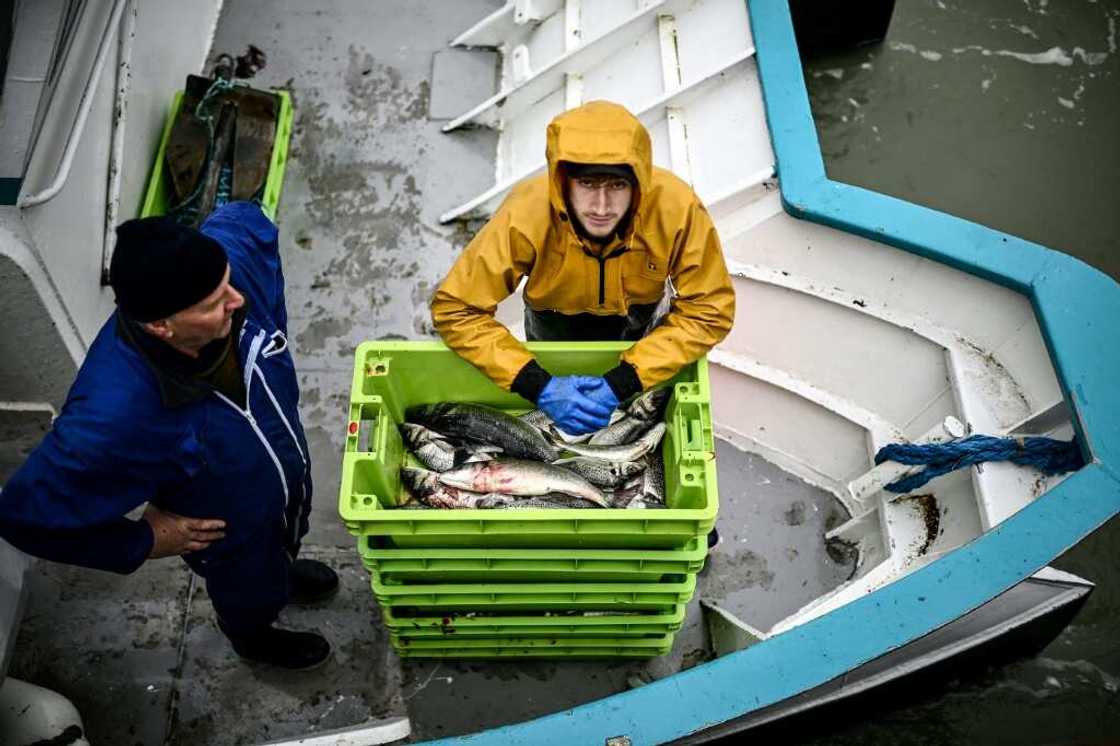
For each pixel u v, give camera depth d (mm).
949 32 5000
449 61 4457
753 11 3627
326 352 3768
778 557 3523
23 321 3010
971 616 2783
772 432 3707
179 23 4078
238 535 2473
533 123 4156
